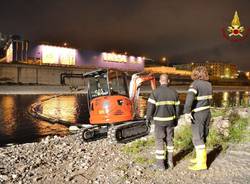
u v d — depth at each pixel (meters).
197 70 5.57
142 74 10.98
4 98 39.25
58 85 59.47
